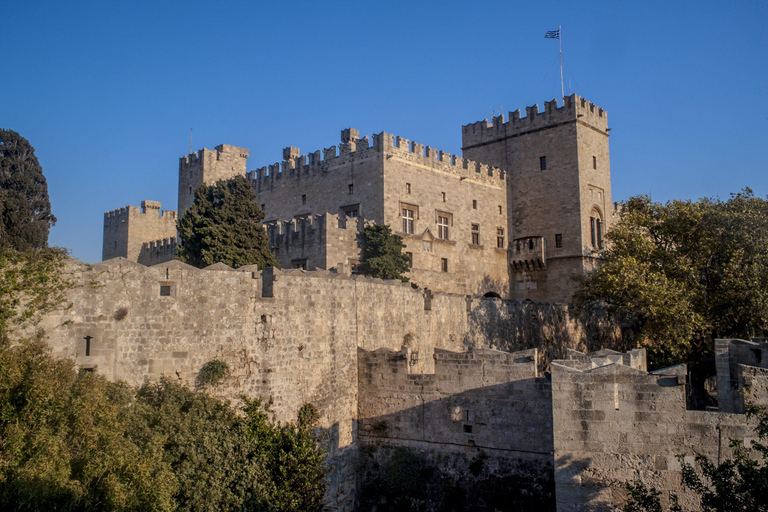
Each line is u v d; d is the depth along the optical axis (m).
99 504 18.41
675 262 51.34
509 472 32.38
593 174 80.81
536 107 81.94
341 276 35.59
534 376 32.53
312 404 32.06
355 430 35.75
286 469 28.42
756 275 47.78
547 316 60.22
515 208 82.81
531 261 79.56
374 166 68.06
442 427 34.06
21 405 19.17
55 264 24.69
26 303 23.75
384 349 35.81
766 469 19.12
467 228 76.62
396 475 33.94
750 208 51.59
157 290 27.22
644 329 51.59
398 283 41.88
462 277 73.12
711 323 49.84
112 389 23.42
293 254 63.41
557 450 23.16
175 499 22.70
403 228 68.94
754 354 26.61
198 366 27.88
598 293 56.06
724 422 22.05
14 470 17.42
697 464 22.06
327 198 72.38
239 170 87.81
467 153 88.00
